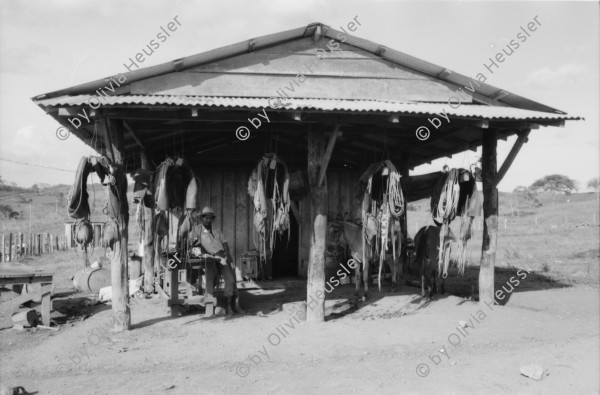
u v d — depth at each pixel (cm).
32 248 2359
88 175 866
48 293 945
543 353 741
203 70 952
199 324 938
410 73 1024
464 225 1026
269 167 959
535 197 7231
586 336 854
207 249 1003
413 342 812
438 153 1515
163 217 1160
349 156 1569
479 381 621
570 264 2039
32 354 760
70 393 591
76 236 855
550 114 958
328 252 1359
